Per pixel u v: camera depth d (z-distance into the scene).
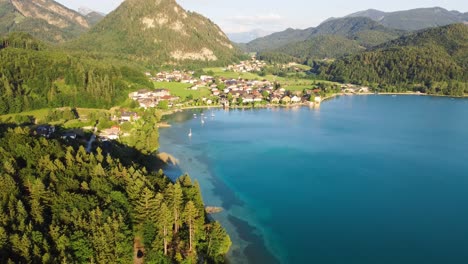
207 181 131.88
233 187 127.75
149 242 80.56
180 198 86.94
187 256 80.12
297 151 171.38
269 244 93.12
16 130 113.50
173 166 145.25
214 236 86.81
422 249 92.62
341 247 92.81
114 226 73.31
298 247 92.25
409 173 144.75
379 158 163.50
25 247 63.44
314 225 103.00
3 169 86.56
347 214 109.75
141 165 132.50
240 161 154.75
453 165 154.75
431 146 183.75
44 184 83.44
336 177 139.12
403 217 108.44
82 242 68.75
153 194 85.38
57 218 74.44
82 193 84.69
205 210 106.50
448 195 124.06
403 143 188.75
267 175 139.62
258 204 115.00
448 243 95.25
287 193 123.81
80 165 97.44
